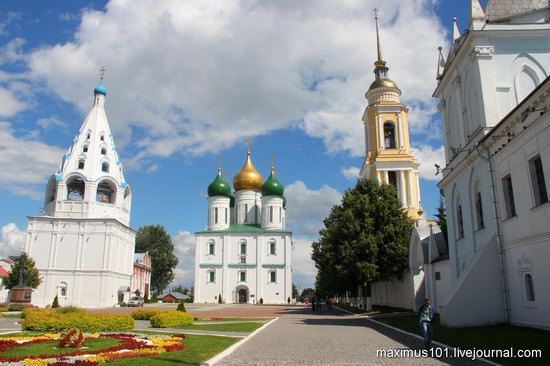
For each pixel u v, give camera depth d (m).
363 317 34.62
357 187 43.50
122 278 67.31
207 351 14.35
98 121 69.25
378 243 39.38
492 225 21.84
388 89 58.06
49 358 12.25
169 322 24.89
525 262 19.05
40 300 60.28
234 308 57.47
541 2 26.20
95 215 64.31
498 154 21.33
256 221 94.62
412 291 35.41
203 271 84.94
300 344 16.86
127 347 14.73
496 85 23.95
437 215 49.34
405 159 54.25
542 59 24.41
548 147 17.20
